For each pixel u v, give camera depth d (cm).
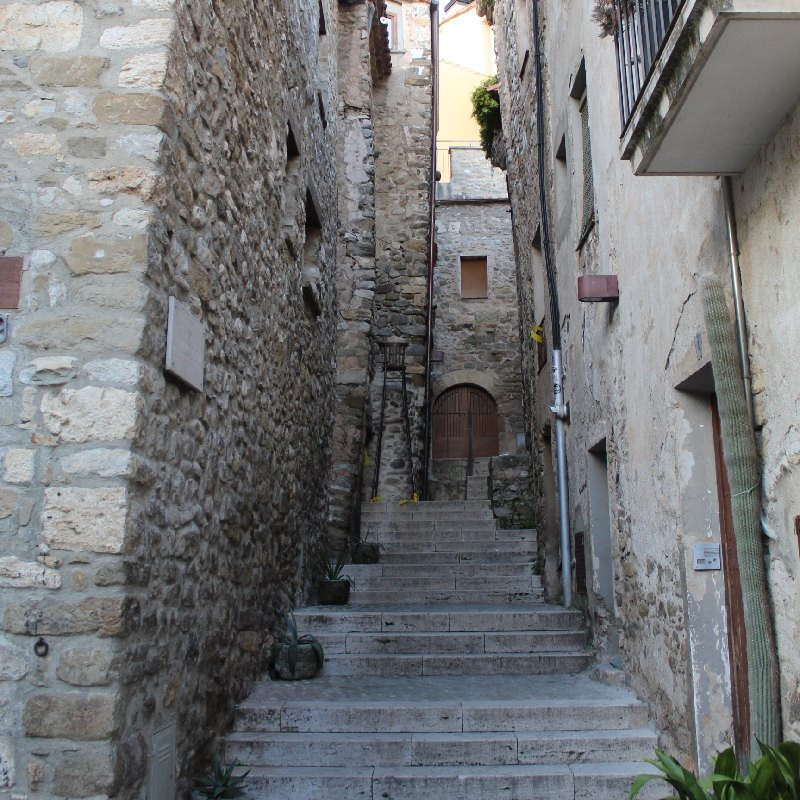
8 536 270
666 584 388
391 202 1248
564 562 650
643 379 420
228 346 396
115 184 296
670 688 384
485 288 1545
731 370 283
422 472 1127
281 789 382
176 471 322
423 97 1294
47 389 280
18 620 265
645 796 377
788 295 256
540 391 787
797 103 248
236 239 411
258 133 462
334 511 821
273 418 506
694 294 336
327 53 830
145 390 288
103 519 271
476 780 382
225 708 407
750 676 272
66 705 259
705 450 364
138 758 278
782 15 217
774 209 265
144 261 290
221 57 385
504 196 1680
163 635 308
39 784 255
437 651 557
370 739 408
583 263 582
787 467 263
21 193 296
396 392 1109
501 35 1073
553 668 534
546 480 739
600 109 506
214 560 376
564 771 389
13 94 305
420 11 1332
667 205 371
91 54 309
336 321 839
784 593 269
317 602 666
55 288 288
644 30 310
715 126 264
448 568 744
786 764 231
